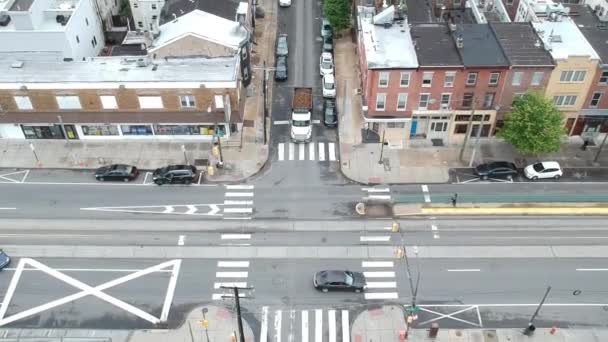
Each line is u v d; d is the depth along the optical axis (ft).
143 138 208.23
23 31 200.03
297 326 150.51
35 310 154.20
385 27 205.36
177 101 199.31
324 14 260.83
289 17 271.08
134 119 200.34
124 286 160.04
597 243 170.91
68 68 201.67
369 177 192.34
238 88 202.90
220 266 165.17
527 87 190.90
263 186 189.47
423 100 195.42
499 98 193.77
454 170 194.80
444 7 255.70
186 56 209.67
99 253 168.55
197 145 205.67
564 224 176.45
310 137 207.51
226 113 198.29
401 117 199.93
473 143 205.36
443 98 194.29
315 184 190.19
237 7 231.09
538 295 157.17
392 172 193.98
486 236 172.86
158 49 207.10
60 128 203.92
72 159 200.13
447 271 163.12
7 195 186.80
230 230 175.11
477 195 185.78
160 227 176.24
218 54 209.46
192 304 155.53
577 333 148.46
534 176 189.88
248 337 148.15
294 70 238.89
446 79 188.55
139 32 248.52
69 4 217.56
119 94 196.85
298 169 196.13
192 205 183.01
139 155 201.46
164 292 158.40
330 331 149.48
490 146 203.72
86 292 158.51
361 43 216.74
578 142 205.36
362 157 199.72
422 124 204.74
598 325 150.30
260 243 171.22
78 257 167.63
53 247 170.30
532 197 185.16
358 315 153.07
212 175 193.16
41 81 193.98
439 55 189.78
